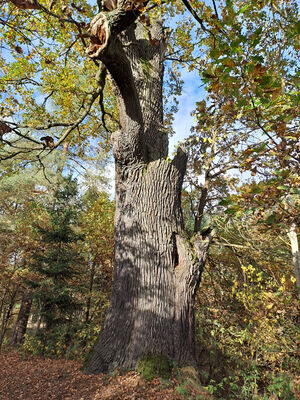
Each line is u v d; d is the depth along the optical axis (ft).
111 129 37.42
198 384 14.79
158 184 19.92
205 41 26.11
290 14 11.69
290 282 12.75
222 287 27.25
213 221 23.63
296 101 6.59
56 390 15.99
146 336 16.16
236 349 21.04
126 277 18.21
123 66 12.85
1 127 9.77
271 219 7.30
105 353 16.85
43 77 26.89
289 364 18.80
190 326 17.25
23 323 45.73
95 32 9.59
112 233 43.68
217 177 27.07
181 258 18.67
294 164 7.24
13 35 18.06
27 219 46.21
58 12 8.39
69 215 40.06
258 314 18.17
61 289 35.32
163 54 24.67
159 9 27.73
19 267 42.78
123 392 13.62
